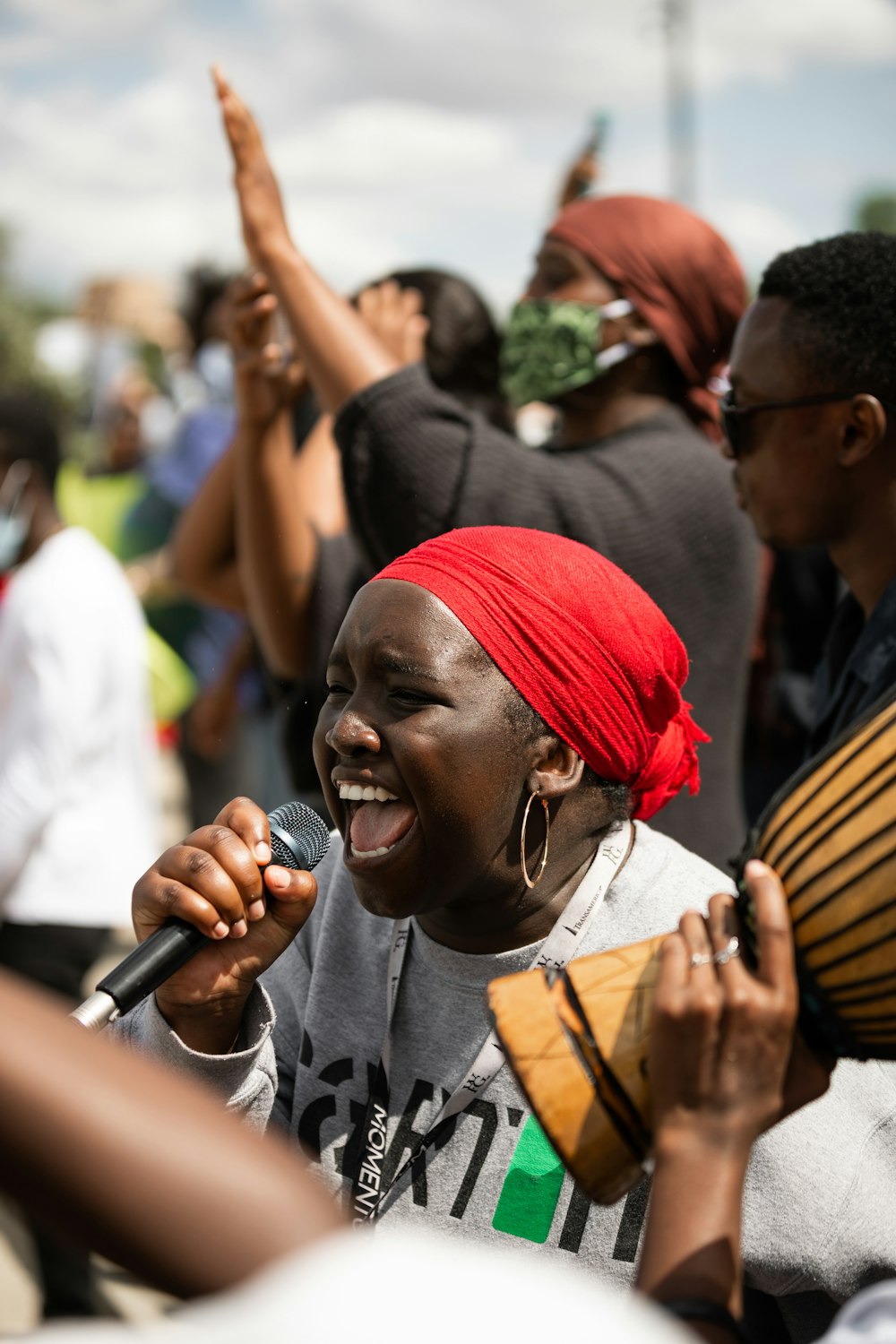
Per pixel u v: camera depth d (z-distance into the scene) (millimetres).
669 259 2779
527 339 2824
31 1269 3859
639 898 1682
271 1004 1697
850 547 2258
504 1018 1271
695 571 2557
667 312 2775
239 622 5062
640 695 1650
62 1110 770
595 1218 1565
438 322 3232
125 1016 1663
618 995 1251
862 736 1263
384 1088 1692
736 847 2582
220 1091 1576
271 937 1571
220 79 2846
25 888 3488
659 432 2738
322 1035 1760
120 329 12102
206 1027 1581
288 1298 753
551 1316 771
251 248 2859
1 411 3590
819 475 2227
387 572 1661
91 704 3486
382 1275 766
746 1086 1141
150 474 5605
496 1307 764
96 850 3537
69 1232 789
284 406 3027
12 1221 3973
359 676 1616
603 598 1633
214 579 3564
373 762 1590
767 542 2314
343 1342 734
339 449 2627
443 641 1576
